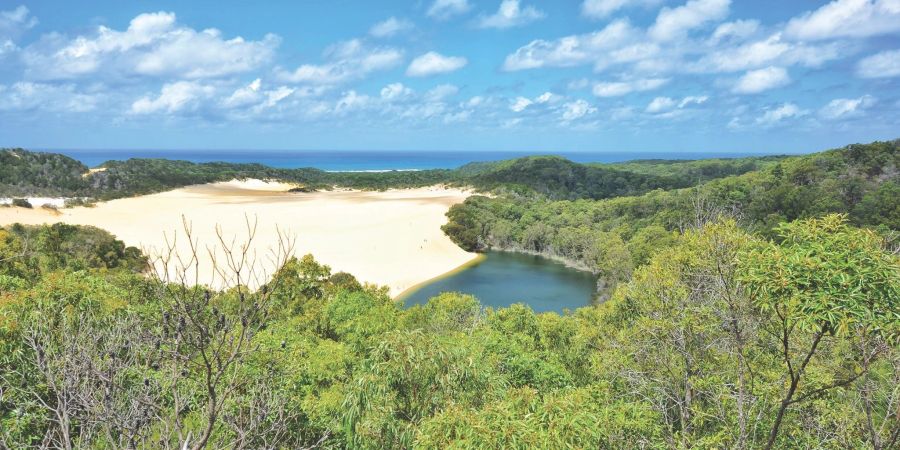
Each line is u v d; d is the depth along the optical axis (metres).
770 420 12.30
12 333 12.86
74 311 16.56
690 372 13.94
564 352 29.05
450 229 117.12
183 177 192.50
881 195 63.06
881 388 10.27
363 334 26.16
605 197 175.75
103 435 9.37
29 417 9.91
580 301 77.81
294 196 177.25
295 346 20.58
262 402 8.42
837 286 7.56
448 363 11.84
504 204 142.25
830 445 10.99
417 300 76.75
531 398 10.94
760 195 77.75
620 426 12.73
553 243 112.75
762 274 8.36
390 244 106.00
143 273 62.94
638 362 15.38
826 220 8.37
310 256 42.84
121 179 168.38
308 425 14.28
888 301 7.39
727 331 12.03
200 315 6.67
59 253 51.97
